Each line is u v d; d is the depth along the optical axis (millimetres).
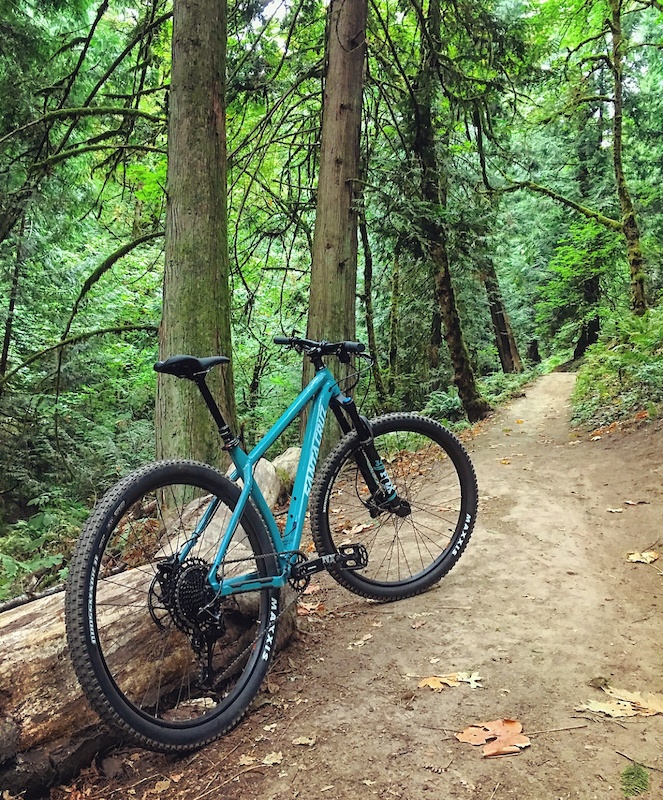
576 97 14078
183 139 4812
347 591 3465
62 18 9664
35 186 6574
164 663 2279
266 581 2467
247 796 1866
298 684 2484
